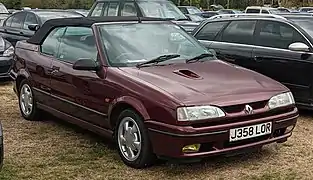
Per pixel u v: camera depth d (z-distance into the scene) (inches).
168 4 542.3
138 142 202.8
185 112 185.5
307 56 292.5
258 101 200.7
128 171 205.0
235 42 331.6
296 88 299.0
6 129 269.9
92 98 225.8
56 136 256.8
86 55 237.1
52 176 199.3
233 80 212.2
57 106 256.1
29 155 225.6
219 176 200.2
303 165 215.2
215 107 189.8
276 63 306.5
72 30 256.1
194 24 497.0
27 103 287.9
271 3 2193.7
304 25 312.5
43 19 522.3
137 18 255.6
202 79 208.8
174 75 210.8
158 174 201.6
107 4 542.6
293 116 215.0
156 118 192.1
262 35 319.6
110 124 217.9
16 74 293.3
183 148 186.9
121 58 225.3
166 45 241.1
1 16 751.7
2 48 415.5
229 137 192.5
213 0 2544.3
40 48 277.6
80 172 204.1
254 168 209.9
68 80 241.8
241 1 2432.3
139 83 203.3
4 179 194.5
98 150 232.2
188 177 198.7
